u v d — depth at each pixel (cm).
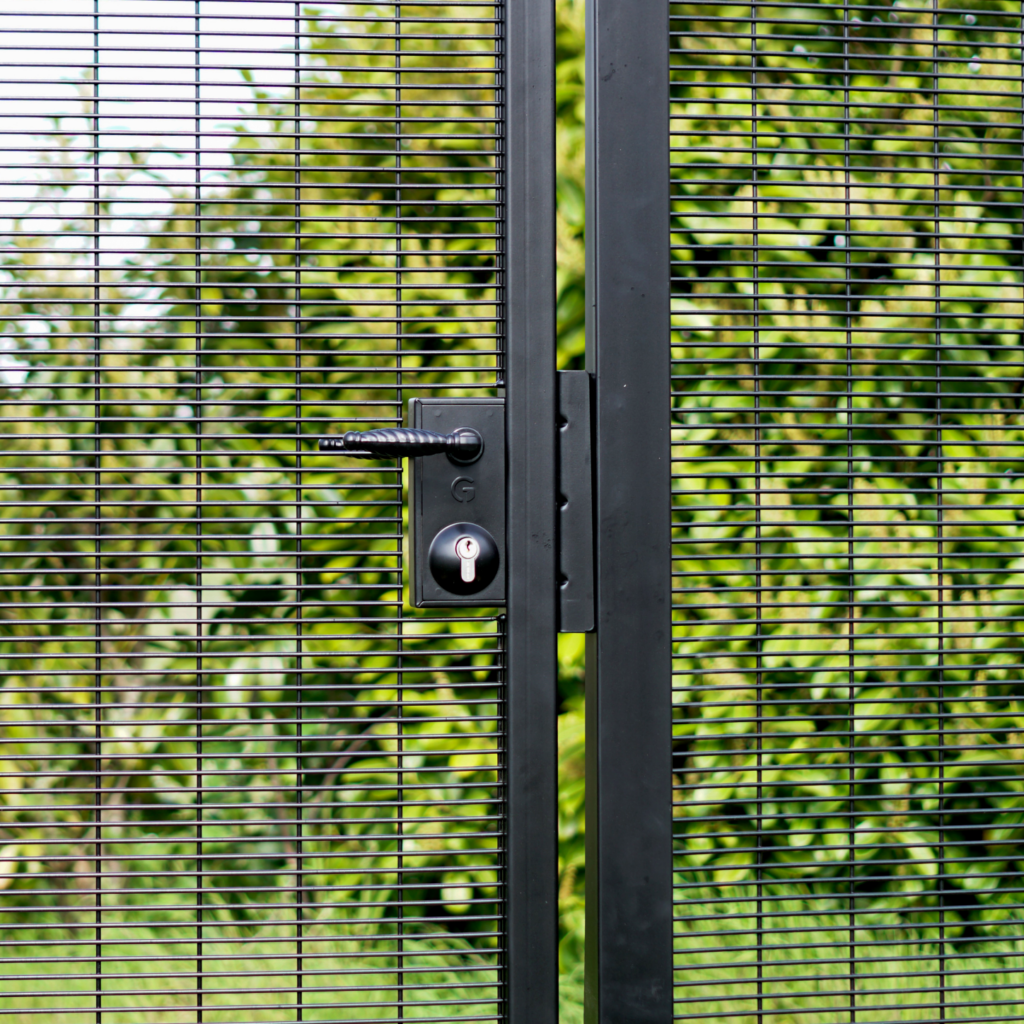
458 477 110
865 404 229
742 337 226
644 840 112
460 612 209
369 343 213
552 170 113
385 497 207
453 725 214
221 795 212
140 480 203
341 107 211
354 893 215
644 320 114
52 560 200
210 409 209
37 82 112
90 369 112
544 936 109
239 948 194
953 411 140
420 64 209
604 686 112
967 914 224
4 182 109
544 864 110
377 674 213
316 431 210
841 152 131
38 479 200
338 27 205
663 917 112
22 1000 177
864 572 130
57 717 204
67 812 206
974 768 227
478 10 207
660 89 115
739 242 225
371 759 217
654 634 113
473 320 115
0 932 193
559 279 230
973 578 226
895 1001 199
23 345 204
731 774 225
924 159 226
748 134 126
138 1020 177
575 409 113
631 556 113
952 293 229
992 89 225
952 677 226
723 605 126
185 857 114
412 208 214
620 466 113
